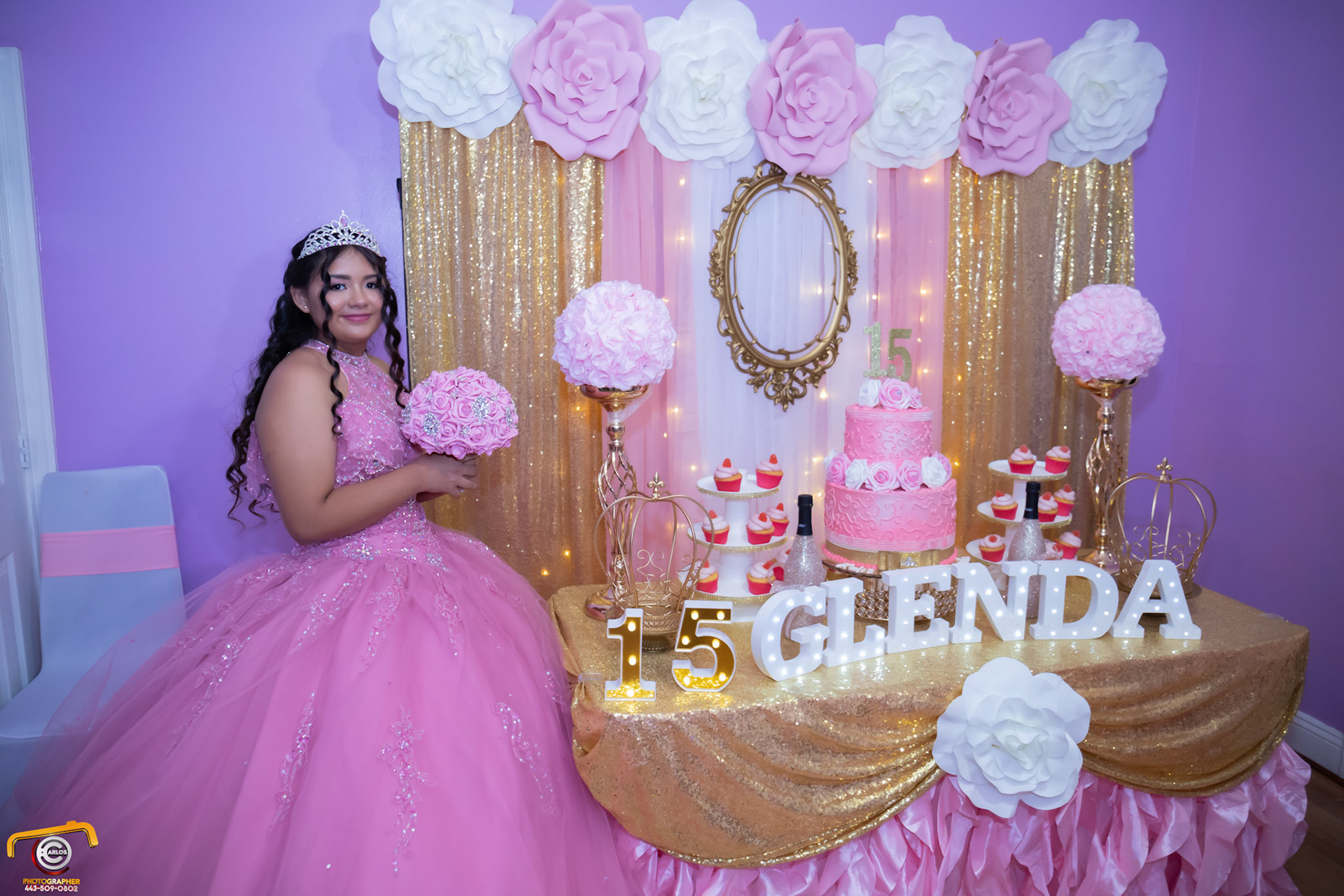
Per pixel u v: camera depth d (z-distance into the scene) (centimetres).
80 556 245
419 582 194
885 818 194
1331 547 267
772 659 192
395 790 158
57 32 233
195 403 254
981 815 202
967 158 273
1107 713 202
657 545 271
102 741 183
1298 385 273
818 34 252
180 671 187
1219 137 298
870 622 228
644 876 190
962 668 201
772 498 279
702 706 181
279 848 155
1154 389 322
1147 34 297
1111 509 302
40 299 242
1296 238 271
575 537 264
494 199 247
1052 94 270
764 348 274
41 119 236
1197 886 217
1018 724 192
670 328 221
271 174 247
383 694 168
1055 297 293
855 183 273
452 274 248
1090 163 287
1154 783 210
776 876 194
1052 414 300
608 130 243
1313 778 274
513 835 160
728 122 254
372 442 198
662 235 264
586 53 237
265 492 216
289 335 210
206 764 164
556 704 198
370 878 149
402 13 231
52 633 243
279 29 242
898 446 226
